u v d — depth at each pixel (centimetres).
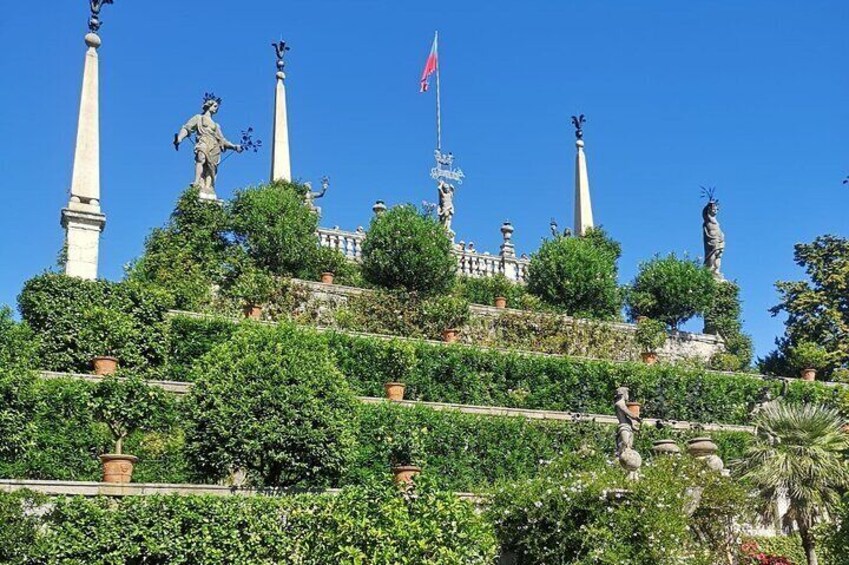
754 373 3219
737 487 1906
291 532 1666
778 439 2116
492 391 2652
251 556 1627
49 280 2367
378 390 2477
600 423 2516
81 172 2933
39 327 2314
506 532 1756
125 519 1562
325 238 3531
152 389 1855
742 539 2041
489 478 2241
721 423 2825
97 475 1920
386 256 3209
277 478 1831
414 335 2991
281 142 4003
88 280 2420
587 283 3488
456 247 3881
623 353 3306
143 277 2853
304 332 2356
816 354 3394
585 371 2769
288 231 3127
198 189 3120
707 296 3659
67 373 2098
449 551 1352
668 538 1688
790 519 2067
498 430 2300
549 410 2652
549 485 1781
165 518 1588
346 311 2992
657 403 2805
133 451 1969
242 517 1642
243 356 1862
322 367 1877
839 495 2019
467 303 3062
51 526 1523
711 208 4000
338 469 1823
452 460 2209
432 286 3259
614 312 3562
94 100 3028
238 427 1766
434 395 2569
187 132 3281
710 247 3969
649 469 1859
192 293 2800
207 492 1756
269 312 2917
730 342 3809
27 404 1831
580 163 4341
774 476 2048
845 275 3884
